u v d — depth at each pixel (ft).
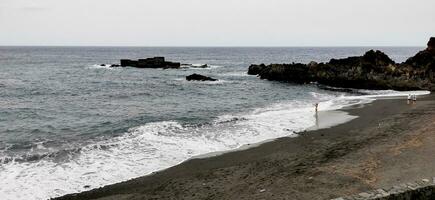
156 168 65.87
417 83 184.03
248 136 87.92
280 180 57.98
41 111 123.75
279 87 195.00
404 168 59.26
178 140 83.97
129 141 82.79
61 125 101.55
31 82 216.54
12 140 84.79
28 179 59.82
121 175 62.44
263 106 136.67
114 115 117.29
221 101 150.00
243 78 246.06
